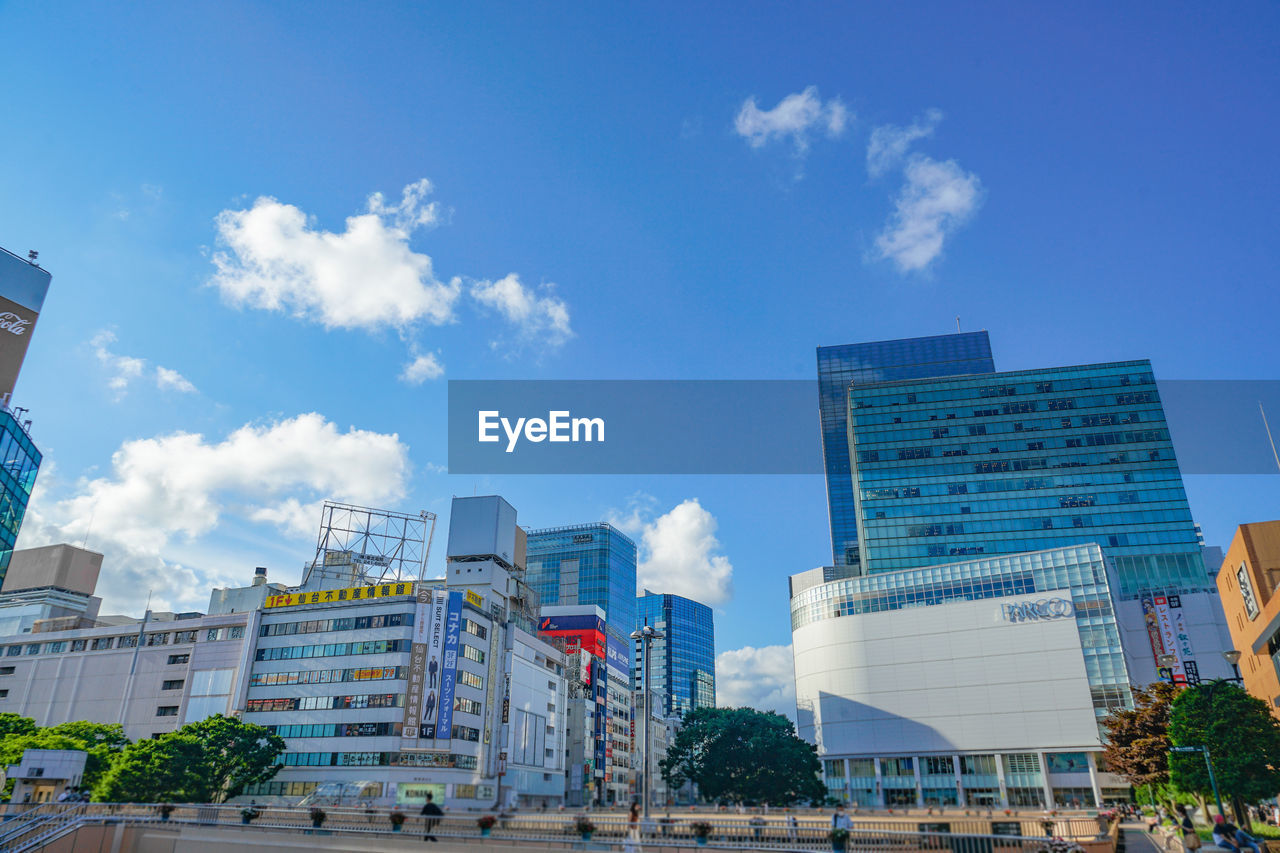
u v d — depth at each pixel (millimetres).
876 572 178625
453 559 128750
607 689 176250
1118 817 55938
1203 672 132125
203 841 51562
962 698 136375
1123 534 168875
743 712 130375
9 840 51406
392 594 110250
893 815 86062
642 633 57156
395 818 48188
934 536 178500
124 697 115875
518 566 136250
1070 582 133250
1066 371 186375
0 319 111000
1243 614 81250
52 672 122125
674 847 39969
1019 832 54281
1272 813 61750
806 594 161500
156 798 75500
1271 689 76438
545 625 184125
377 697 103562
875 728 142625
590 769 153750
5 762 77688
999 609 137875
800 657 160500
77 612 146250
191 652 115750
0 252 111688
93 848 52688
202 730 87875
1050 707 128625
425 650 105000
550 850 42750
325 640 109562
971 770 132250
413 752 100062
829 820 55438
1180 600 137125
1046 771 125875
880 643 147000
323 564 126812
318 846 48281
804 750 125688
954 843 38312
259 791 102438
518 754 119125
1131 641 138125
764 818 57000
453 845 44844
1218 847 40438
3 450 106688
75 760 74938
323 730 104125
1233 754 54062
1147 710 77562
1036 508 175750
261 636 113375
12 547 112062
